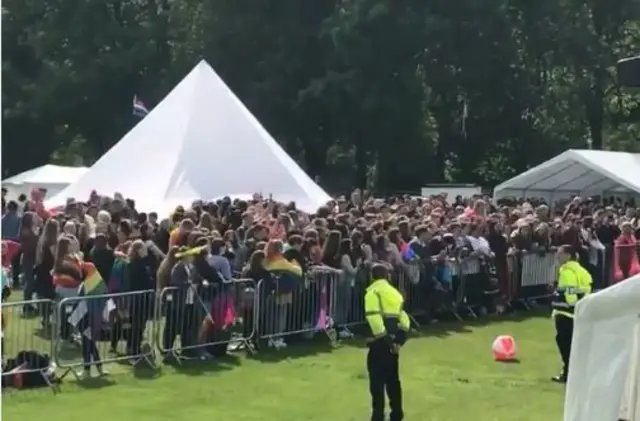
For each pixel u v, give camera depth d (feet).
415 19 140.26
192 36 157.28
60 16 165.58
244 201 59.26
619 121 166.50
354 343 47.96
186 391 36.19
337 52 142.00
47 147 181.88
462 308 58.29
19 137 179.52
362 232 51.34
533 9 151.84
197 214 53.01
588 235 66.80
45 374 35.81
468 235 59.67
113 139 172.14
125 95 169.17
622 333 18.95
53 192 111.04
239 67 152.97
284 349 45.65
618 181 95.50
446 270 56.08
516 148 161.07
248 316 44.57
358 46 139.44
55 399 34.06
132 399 34.58
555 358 46.01
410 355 45.96
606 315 19.11
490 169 166.71
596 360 19.11
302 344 47.16
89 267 38.60
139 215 51.93
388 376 30.66
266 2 150.20
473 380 40.52
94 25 164.76
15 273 62.03
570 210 77.51
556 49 155.02
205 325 42.01
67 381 36.96
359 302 50.24
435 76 146.41
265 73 150.00
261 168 67.56
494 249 60.70
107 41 165.17
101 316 37.91
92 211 55.83
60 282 38.50
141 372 39.04
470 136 159.12
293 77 149.89
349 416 33.14
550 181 107.65
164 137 67.46
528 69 152.46
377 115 143.64
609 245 68.33
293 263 46.26
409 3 142.00
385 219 57.93
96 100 167.63
